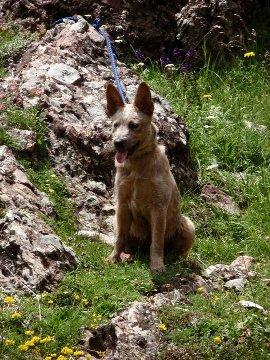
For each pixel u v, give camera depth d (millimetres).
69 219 8109
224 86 11977
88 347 6031
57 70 9656
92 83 9695
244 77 12312
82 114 9258
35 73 9617
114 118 7324
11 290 6551
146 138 7281
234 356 5953
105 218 8469
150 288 6852
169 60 12305
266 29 13312
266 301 6969
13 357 5758
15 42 11078
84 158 8906
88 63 10055
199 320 6293
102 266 7316
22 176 8031
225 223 9164
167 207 7504
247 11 13195
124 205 7566
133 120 7203
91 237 7984
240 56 12609
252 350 6020
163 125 9523
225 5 12562
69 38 10289
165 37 12523
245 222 9164
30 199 7781
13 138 8547
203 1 12617
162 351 5953
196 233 8922
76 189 8602
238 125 11102
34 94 9211
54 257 6973
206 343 6066
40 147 8695
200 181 9773
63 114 9141
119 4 12383
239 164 10461
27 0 12453
